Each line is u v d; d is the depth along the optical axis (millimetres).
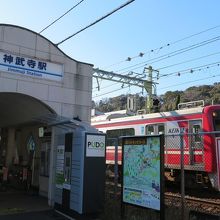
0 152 18281
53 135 12070
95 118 23469
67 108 12047
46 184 13156
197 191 16625
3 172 15906
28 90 11281
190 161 15672
